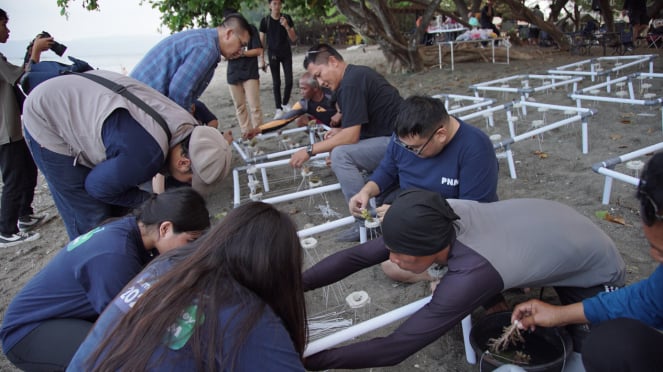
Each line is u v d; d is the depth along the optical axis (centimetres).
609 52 1072
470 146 219
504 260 149
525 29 1733
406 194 150
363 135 330
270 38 649
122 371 102
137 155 226
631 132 447
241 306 108
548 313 154
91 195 241
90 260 159
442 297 146
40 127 227
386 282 262
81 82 231
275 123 448
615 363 128
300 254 121
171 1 799
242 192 412
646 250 257
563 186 352
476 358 195
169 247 165
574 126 484
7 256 338
